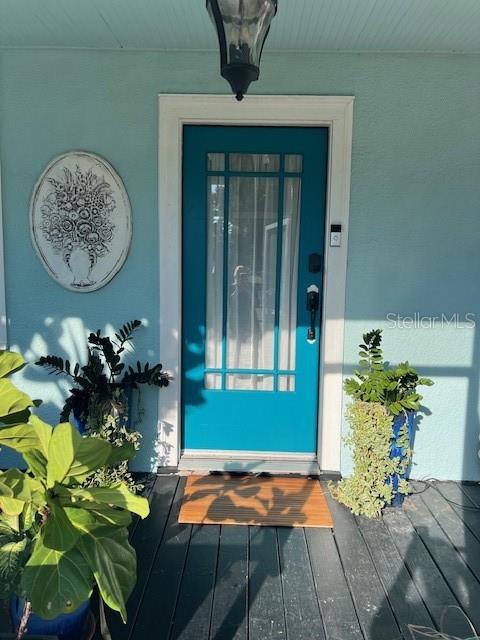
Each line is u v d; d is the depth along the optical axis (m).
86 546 1.33
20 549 1.46
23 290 2.97
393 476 2.67
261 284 3.12
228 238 3.07
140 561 2.25
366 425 2.57
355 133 2.82
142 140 2.84
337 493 2.74
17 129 2.84
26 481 1.34
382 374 2.61
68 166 2.84
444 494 2.87
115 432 2.65
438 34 2.54
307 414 3.15
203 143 2.94
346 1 2.21
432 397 2.99
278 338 3.13
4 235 2.92
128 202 2.87
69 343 3.00
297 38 2.59
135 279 2.95
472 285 2.91
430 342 2.95
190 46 2.73
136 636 1.84
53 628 1.61
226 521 2.54
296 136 2.94
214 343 3.16
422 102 2.79
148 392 3.01
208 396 3.15
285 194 3.02
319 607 1.98
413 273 2.91
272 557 2.28
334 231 2.88
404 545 2.38
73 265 2.93
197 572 2.18
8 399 1.47
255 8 1.58
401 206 2.86
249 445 3.18
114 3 2.27
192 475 3.01
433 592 2.07
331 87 2.79
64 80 2.81
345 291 2.92
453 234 2.87
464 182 2.84
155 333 2.99
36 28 2.53
